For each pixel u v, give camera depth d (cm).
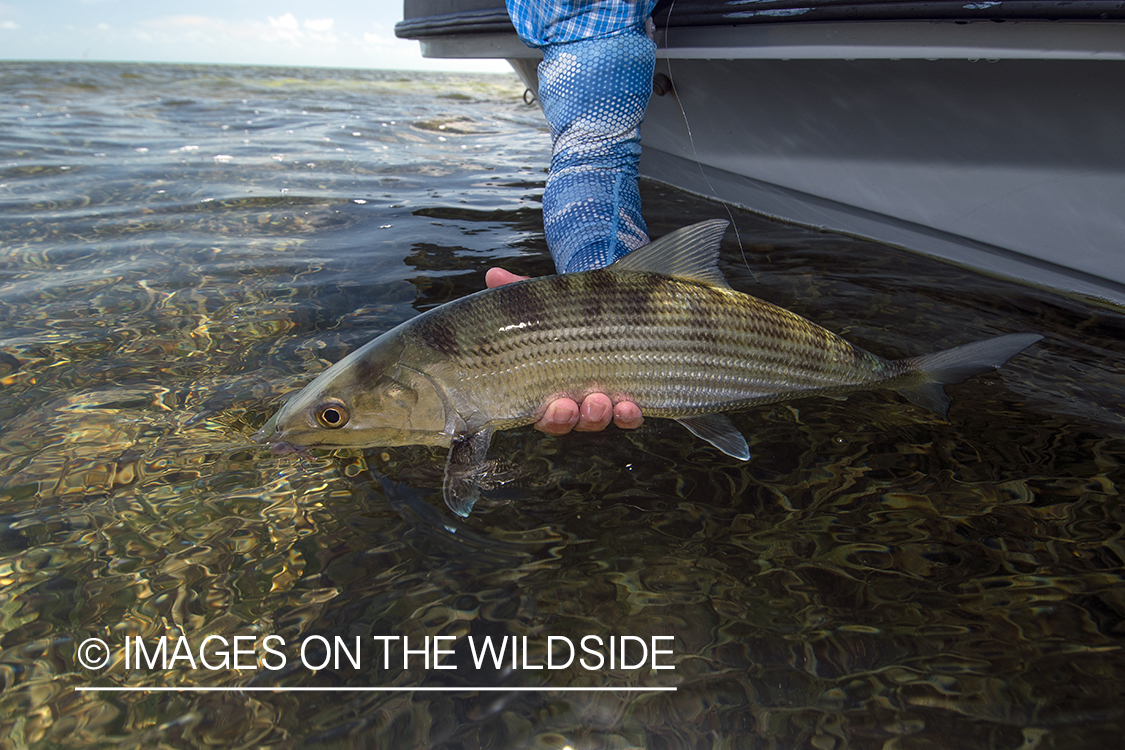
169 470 52
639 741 35
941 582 43
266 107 292
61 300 78
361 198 128
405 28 121
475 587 43
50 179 133
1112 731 34
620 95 67
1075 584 43
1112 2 55
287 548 46
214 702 36
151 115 246
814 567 45
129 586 42
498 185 144
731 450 52
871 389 58
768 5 74
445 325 50
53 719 35
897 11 65
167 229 105
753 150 105
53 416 57
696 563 45
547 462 55
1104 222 74
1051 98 69
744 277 88
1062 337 74
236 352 68
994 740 34
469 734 35
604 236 62
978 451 56
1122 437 57
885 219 97
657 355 51
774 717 36
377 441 51
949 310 79
